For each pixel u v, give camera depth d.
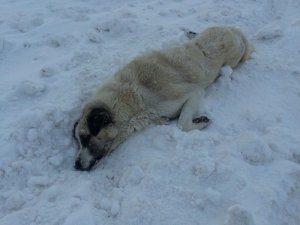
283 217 0.96
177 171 1.03
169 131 1.17
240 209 0.89
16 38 1.65
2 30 1.71
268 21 1.98
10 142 1.14
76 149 1.19
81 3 2.00
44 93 1.33
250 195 0.97
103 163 1.15
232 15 1.96
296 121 1.28
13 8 1.92
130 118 1.21
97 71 1.43
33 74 1.42
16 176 1.08
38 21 1.76
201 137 1.13
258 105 1.34
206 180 1.02
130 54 1.55
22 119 1.19
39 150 1.15
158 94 1.25
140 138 1.19
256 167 1.06
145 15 1.90
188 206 0.96
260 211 0.94
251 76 1.48
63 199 1.00
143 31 1.74
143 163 1.08
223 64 1.47
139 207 0.95
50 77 1.41
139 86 1.24
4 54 1.55
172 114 1.28
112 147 1.19
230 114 1.30
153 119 1.25
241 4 2.10
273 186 1.00
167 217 0.93
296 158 1.12
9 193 1.03
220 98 1.36
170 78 1.29
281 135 1.16
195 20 1.89
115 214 0.96
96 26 1.74
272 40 1.77
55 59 1.52
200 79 1.36
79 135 1.15
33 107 1.27
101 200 0.99
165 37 1.70
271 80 1.46
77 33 1.70
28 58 1.54
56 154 1.16
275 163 1.08
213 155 1.08
